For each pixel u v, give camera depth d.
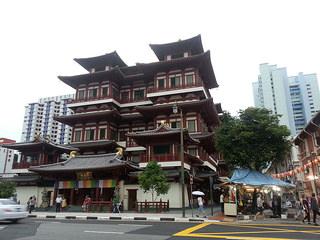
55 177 39.66
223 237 12.38
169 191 36.69
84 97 58.28
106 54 59.06
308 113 126.62
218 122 53.75
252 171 30.38
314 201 20.77
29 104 170.38
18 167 50.00
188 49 54.09
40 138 50.06
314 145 38.38
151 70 53.03
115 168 35.47
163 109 47.28
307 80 131.12
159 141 39.78
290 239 11.98
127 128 55.09
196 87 48.66
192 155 40.84
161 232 14.27
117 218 24.98
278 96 127.00
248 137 31.50
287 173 44.97
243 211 29.48
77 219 24.70
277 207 26.34
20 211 18.84
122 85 59.53
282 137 31.86
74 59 60.94
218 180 46.56
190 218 23.52
